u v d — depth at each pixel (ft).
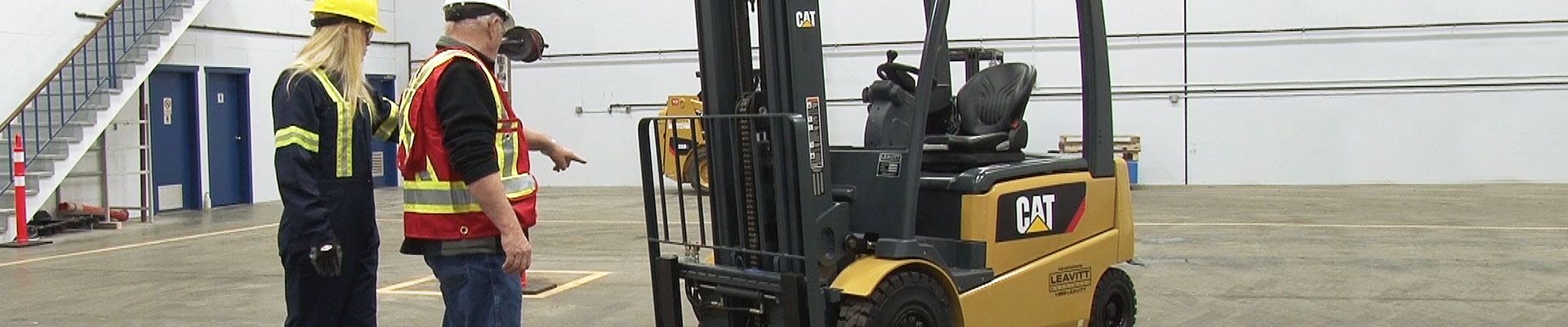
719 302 16.98
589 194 63.67
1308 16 61.77
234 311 25.90
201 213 54.13
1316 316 23.94
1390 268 30.27
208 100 57.88
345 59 14.49
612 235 40.88
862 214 16.70
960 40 65.41
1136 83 63.93
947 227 17.38
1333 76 61.82
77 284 30.63
